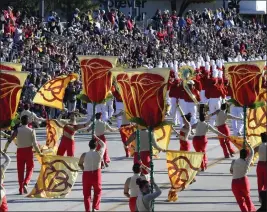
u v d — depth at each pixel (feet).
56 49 209.87
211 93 180.86
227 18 332.39
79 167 102.27
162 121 98.99
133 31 268.00
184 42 288.51
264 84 132.98
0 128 97.91
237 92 115.44
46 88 130.31
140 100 98.17
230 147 146.72
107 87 116.47
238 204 100.07
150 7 354.54
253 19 352.08
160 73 97.30
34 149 119.85
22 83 97.81
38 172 130.11
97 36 234.99
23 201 108.06
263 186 106.93
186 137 127.95
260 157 106.63
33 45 202.59
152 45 255.70
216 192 115.34
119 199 109.60
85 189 99.86
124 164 139.54
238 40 310.86
